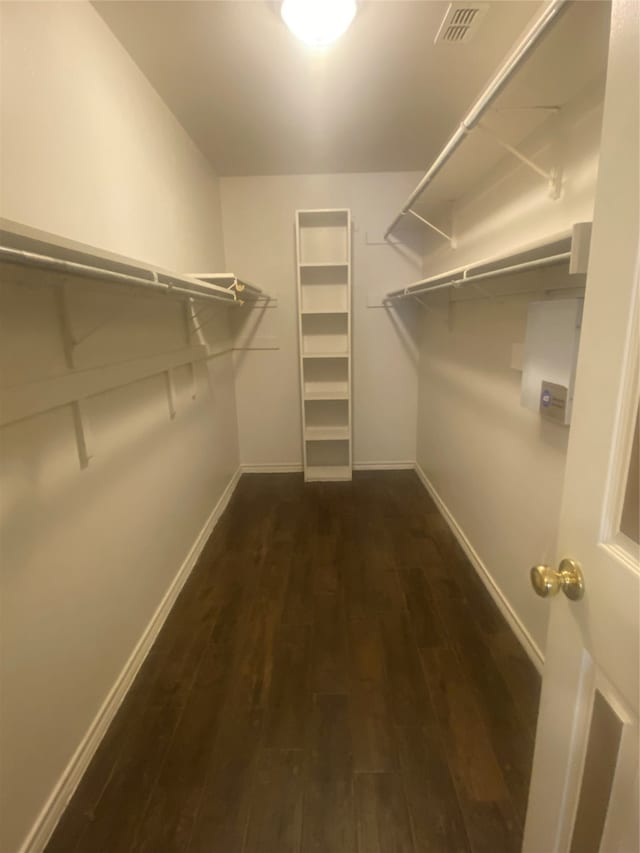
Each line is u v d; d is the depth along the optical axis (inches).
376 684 62.9
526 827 35.3
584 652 26.7
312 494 130.6
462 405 97.8
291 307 136.3
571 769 28.5
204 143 103.3
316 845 44.2
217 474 118.8
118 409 62.5
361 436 147.9
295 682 63.6
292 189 127.7
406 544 101.2
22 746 41.9
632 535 22.6
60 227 50.4
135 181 71.2
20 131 43.8
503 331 75.2
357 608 79.4
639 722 21.8
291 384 142.8
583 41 41.2
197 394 101.3
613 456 23.5
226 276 85.4
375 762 51.9
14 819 40.6
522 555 69.1
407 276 133.8
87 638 53.7
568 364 52.7
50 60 48.8
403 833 44.9
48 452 46.6
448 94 81.3
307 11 55.4
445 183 85.6
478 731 55.4
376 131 97.6
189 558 92.2
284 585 86.8
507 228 73.0
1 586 39.6
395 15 60.2
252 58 70.0
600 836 25.7
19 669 41.7
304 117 90.5
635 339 21.8
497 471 78.5
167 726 57.2
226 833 45.3
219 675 65.3
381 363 141.5
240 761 52.4
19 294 42.5
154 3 57.6
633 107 21.0
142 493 70.5
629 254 21.8
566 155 55.2
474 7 58.0
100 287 57.2
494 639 71.1
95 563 55.8
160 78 75.4
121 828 45.9
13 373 41.7
